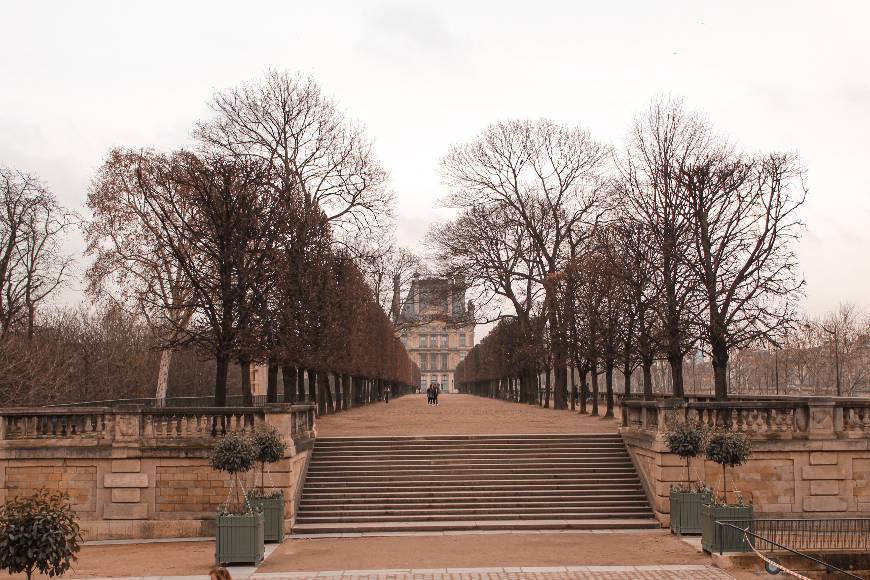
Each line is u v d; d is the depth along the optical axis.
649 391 40.78
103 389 57.66
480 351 120.12
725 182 38.03
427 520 26.91
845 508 26.98
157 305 38.53
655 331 41.69
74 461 27.14
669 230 38.41
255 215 35.72
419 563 21.36
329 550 23.38
